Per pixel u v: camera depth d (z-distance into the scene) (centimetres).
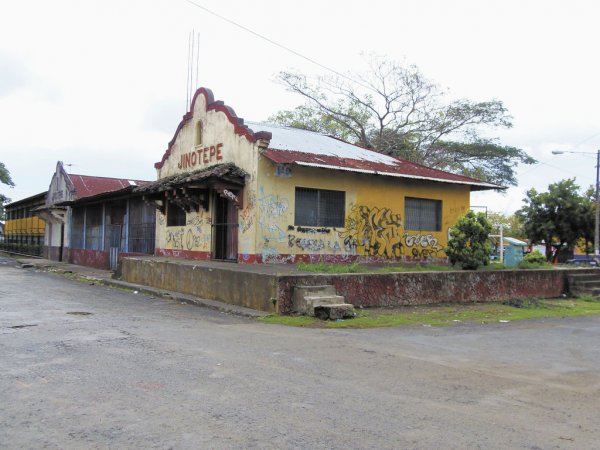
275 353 741
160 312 1155
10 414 466
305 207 1595
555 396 575
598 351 842
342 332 940
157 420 457
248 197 1528
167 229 1991
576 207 3191
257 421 461
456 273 1407
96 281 1952
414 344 846
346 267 1351
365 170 1590
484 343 879
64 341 784
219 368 642
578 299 1630
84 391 535
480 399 553
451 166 3722
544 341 918
